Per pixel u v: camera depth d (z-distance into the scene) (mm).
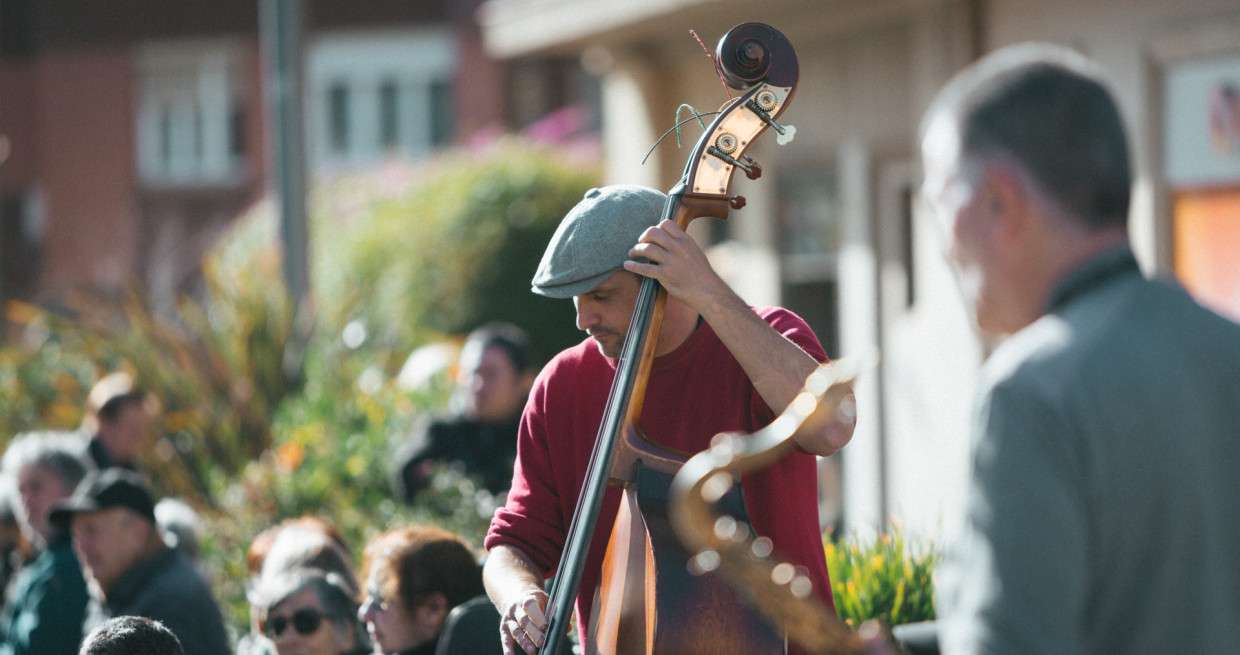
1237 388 5266
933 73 23609
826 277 27406
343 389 23109
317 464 20094
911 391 24672
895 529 11273
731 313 7422
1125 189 5355
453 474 18016
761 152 29016
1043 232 5344
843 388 5797
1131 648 5141
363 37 66312
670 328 8156
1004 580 4969
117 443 19906
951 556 5230
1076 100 5285
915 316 24625
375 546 10844
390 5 65875
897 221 25328
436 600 10398
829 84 26875
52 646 13805
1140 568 5105
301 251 25469
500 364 18344
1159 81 20203
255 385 23875
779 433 5043
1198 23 19281
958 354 22969
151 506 13133
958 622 5090
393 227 42875
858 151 26016
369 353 26125
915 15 24141
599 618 7750
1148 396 5094
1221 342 5328
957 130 5449
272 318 24531
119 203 68000
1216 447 5176
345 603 11062
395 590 10398
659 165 30766
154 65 68250
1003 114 5316
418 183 44531
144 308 27156
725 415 8141
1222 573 5137
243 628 16641
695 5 25984
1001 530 5012
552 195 43156
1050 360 5145
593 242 7914
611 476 7742
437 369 24688
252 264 26516
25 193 68688
